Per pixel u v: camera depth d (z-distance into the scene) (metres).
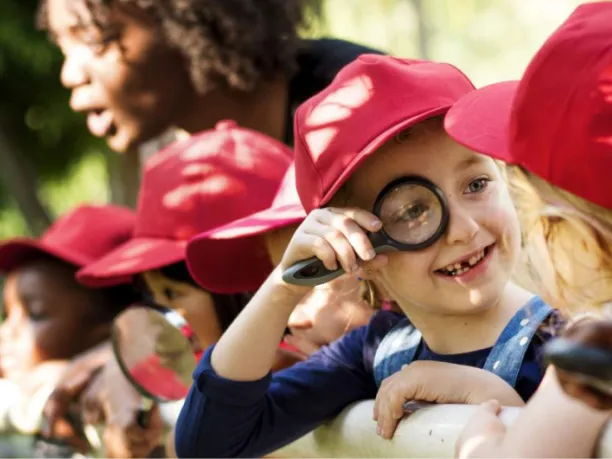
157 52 3.55
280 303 2.05
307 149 1.99
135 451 3.43
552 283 1.68
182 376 2.78
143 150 4.77
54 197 12.62
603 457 1.40
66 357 4.02
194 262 2.57
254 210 2.86
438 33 17.09
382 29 14.29
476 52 18.61
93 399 3.53
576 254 1.63
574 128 1.58
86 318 4.02
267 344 2.08
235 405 2.12
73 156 10.17
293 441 2.22
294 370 2.24
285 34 3.48
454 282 1.88
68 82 3.66
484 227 1.88
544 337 1.94
